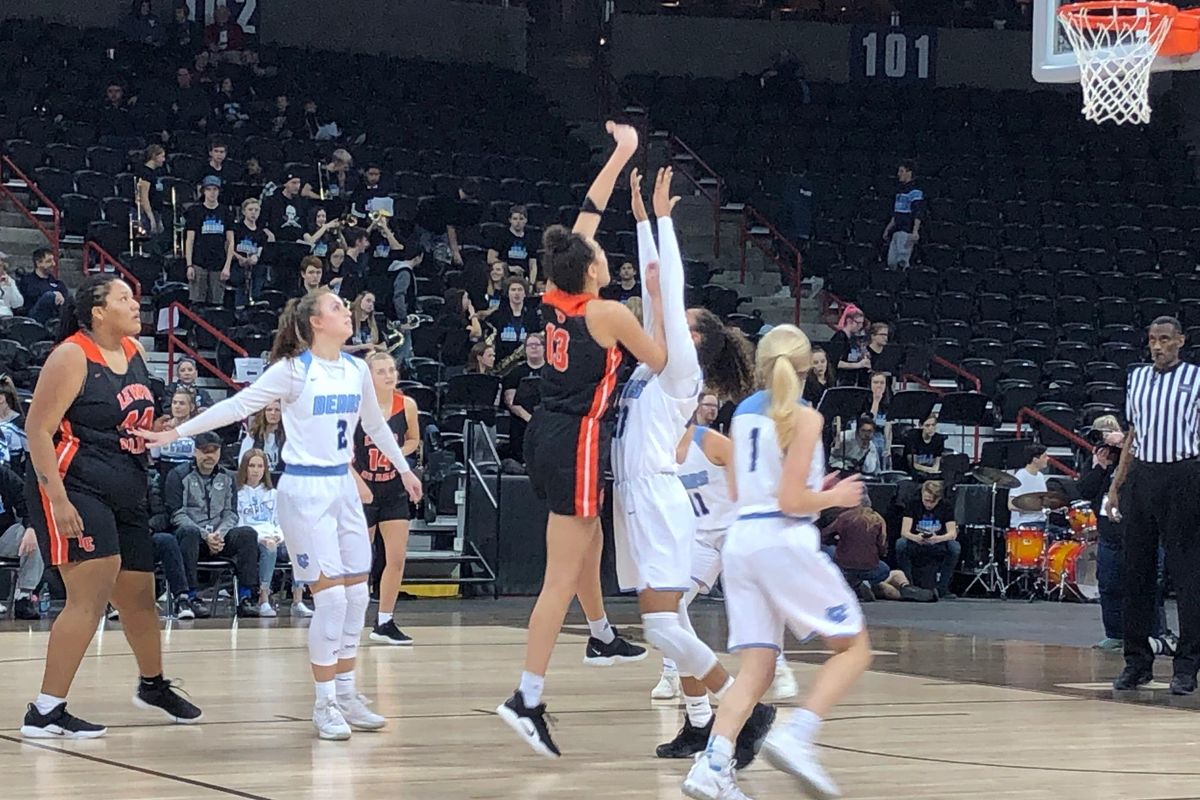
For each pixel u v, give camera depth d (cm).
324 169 1780
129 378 557
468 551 1326
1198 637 734
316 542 552
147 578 573
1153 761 527
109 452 549
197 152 1789
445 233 1736
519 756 521
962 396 1523
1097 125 2288
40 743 536
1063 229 2053
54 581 1108
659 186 515
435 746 541
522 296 1574
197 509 1127
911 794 458
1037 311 1878
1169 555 742
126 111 1805
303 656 838
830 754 537
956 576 1490
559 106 2231
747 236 1995
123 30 1995
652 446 509
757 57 2350
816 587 436
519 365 1443
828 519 1393
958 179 2111
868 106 2275
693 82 2236
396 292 1580
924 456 1524
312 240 1591
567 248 507
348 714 580
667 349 505
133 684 703
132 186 1667
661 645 505
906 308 1838
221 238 1556
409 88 2077
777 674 695
